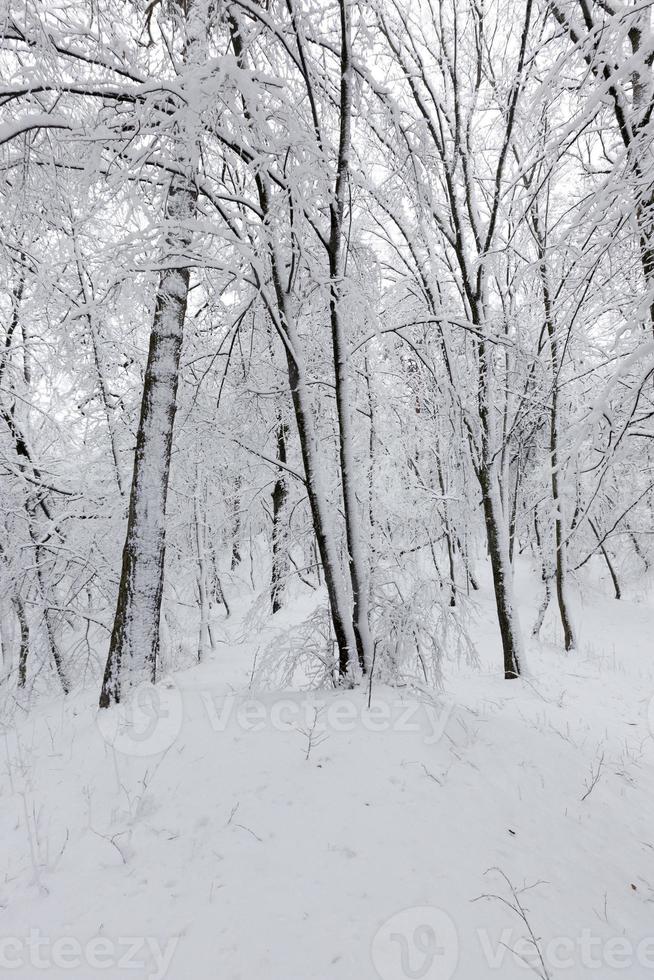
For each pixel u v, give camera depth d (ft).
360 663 17.31
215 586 43.09
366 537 21.98
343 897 8.44
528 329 33.68
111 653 16.90
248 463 30.01
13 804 12.07
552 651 40.37
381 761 12.34
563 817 12.51
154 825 10.53
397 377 30.68
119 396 29.99
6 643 43.34
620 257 17.08
